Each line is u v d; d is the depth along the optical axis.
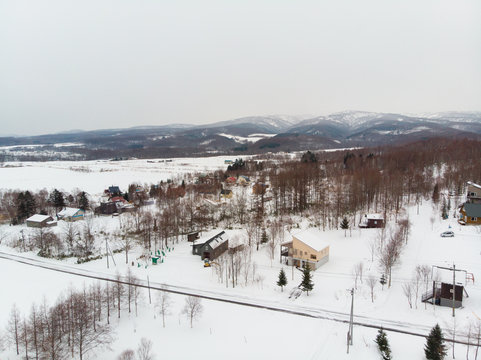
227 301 63.12
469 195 110.94
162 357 47.12
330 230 100.06
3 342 50.28
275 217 116.12
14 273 79.12
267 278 72.69
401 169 149.00
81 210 131.25
